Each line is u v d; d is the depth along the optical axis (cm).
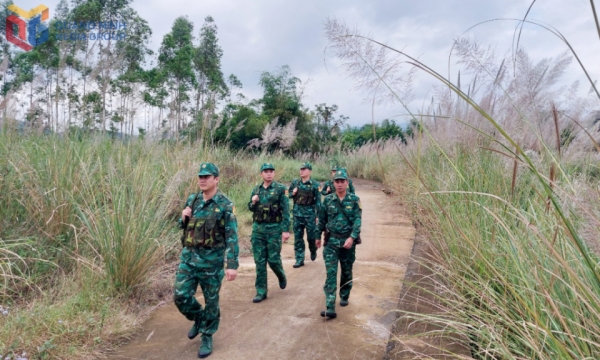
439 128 503
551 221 273
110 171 548
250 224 912
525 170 362
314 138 3209
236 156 1316
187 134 979
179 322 443
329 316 443
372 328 413
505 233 329
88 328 393
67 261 509
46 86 675
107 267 474
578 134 349
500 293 303
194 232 376
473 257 332
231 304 499
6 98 621
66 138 629
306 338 398
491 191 396
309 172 684
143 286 500
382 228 897
